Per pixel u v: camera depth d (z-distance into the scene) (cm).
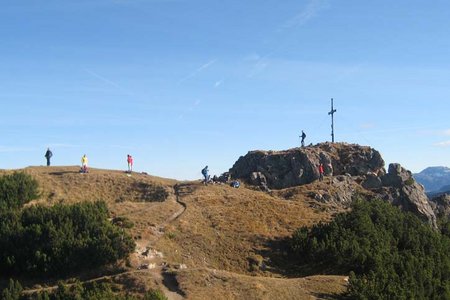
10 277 4088
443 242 5431
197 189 6197
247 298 3684
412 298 3888
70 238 4184
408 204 6500
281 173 6900
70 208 4641
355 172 7094
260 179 6788
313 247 4631
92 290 3575
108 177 6650
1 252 4184
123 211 5212
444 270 4788
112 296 3444
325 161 6994
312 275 4444
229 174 7138
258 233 5003
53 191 6034
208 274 3912
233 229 5031
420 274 4375
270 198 6038
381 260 4419
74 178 6488
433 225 6381
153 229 4738
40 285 3919
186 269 3959
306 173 6825
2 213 4744
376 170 7125
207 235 4816
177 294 3641
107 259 4050
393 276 4172
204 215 5291
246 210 5531
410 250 4897
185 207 5500
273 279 4053
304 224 5353
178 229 4841
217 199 5806
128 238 4238
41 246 4141
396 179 6862
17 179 5659
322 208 5891
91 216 4534
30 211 4697
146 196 6172
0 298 3709
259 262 4522
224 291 3734
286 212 5647
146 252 4238
